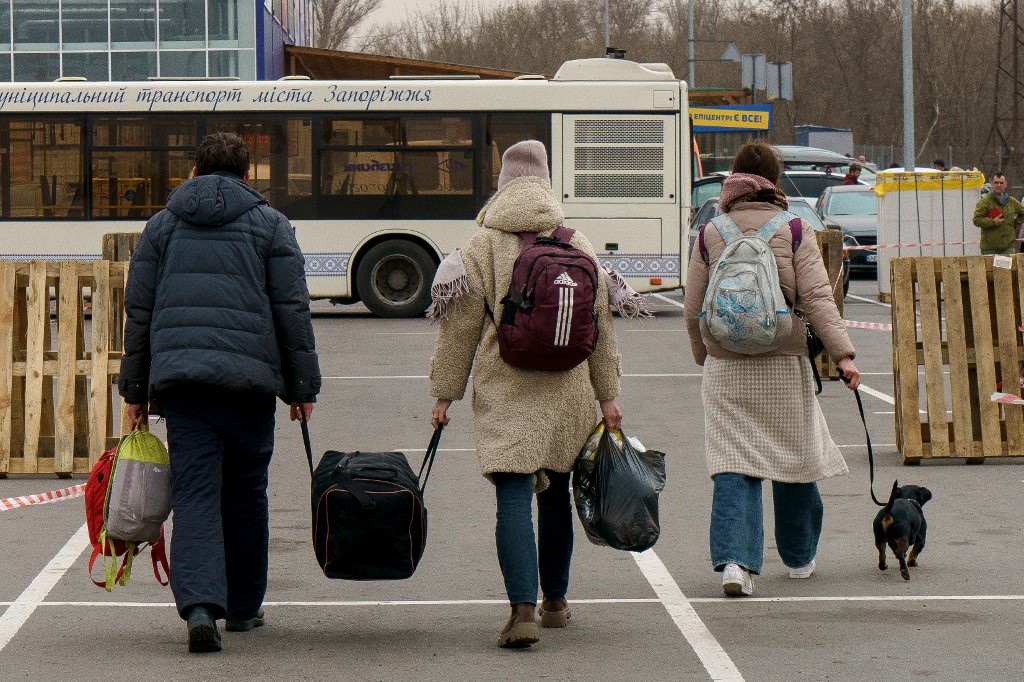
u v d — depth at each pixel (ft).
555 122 92.84
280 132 92.94
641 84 92.68
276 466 44.42
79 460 43.24
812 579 29.40
